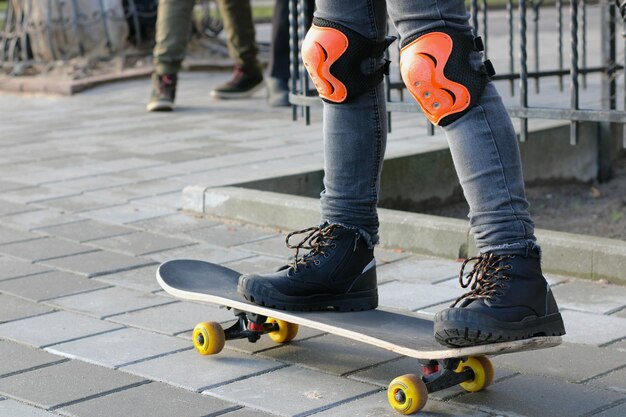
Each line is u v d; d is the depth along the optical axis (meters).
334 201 2.86
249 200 4.62
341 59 2.71
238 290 2.83
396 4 2.54
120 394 2.68
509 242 2.49
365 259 2.88
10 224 4.66
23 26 10.70
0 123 7.94
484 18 5.52
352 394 2.64
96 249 4.23
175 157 6.16
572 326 3.18
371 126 2.80
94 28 10.48
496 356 2.92
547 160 6.11
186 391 2.69
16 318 3.36
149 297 3.58
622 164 6.71
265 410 2.54
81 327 3.26
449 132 2.54
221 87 8.84
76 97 9.40
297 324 2.95
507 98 7.75
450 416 2.48
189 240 4.37
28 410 2.58
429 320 2.79
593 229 5.05
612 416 2.47
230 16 8.63
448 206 5.62
